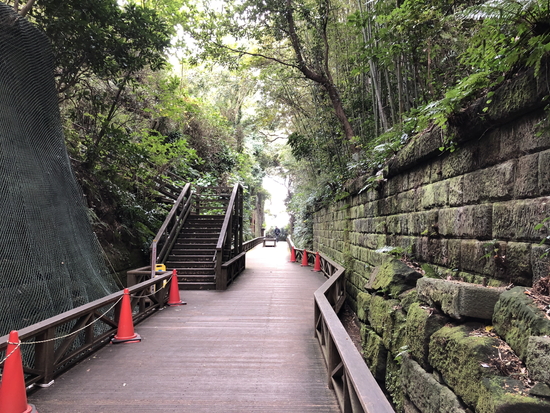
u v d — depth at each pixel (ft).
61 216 14.21
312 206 50.78
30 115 13.85
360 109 27.58
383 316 12.52
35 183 13.07
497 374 5.96
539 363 5.25
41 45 15.15
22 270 11.43
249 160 77.56
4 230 11.25
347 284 25.25
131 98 35.55
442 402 7.37
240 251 39.24
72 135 25.07
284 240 140.46
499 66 8.04
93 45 20.29
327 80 28.32
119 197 27.30
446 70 15.52
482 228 9.00
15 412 7.94
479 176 9.24
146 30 21.80
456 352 7.02
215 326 16.69
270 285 29.04
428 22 14.71
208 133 57.41
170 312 19.53
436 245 11.82
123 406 8.96
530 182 7.36
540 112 7.13
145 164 33.12
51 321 10.17
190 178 48.93
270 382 10.45
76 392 9.75
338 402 9.00
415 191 13.69
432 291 9.02
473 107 9.09
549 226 6.62
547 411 4.98
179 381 10.51
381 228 17.88
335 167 30.14
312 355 12.78
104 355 12.80
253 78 38.75
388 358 12.03
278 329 16.16
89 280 15.19
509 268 7.96
